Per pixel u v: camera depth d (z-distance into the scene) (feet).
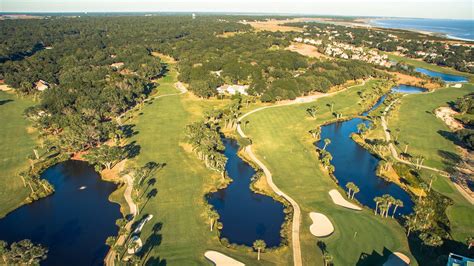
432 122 567.59
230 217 323.57
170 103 646.33
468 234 299.58
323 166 418.51
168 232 296.71
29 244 251.60
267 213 330.54
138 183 366.02
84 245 286.87
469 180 388.16
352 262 264.72
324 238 291.17
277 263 264.93
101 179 386.52
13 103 631.15
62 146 436.76
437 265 259.60
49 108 543.80
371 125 531.50
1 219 319.06
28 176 363.35
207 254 272.72
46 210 333.42
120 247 263.70
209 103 647.56
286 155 444.96
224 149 463.42
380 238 290.35
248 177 395.14
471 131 483.51
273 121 560.20
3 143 465.06
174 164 412.57
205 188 366.63
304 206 337.52
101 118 554.05
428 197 354.95
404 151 460.96
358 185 383.86
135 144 465.06
